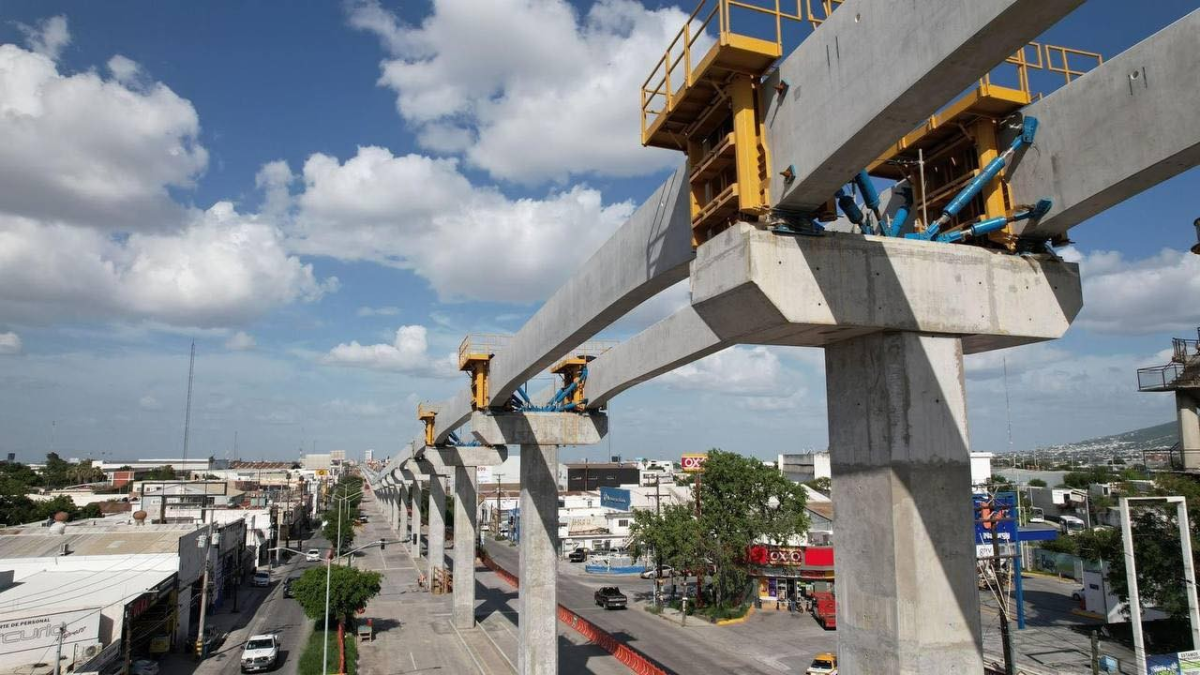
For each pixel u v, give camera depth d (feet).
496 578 212.43
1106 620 129.80
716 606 155.02
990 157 40.06
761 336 38.22
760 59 34.17
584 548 252.21
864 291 35.58
